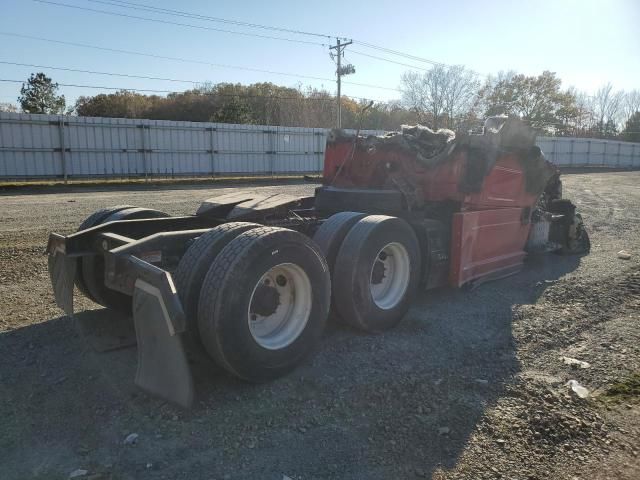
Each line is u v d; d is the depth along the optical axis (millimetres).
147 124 24000
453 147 5598
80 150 22375
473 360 4098
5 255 7305
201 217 5191
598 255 8195
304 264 3693
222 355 3285
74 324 4543
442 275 5570
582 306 5477
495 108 60594
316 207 5848
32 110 50688
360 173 6305
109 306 4723
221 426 3055
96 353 4012
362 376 3760
